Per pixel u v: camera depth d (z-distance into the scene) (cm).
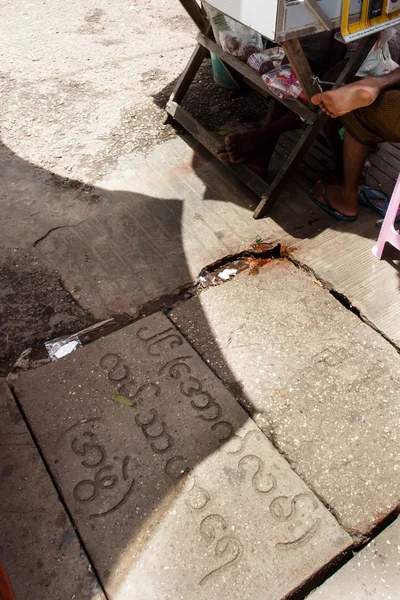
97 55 411
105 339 218
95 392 201
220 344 217
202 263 252
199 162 311
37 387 203
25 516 168
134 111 350
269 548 160
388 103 216
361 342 217
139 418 193
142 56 411
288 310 230
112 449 185
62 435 189
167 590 153
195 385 202
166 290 241
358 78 246
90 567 158
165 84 378
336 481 176
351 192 263
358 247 257
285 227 269
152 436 188
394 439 187
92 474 178
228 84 365
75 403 198
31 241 262
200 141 306
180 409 195
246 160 285
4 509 169
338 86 233
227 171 304
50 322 229
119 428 190
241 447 184
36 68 393
